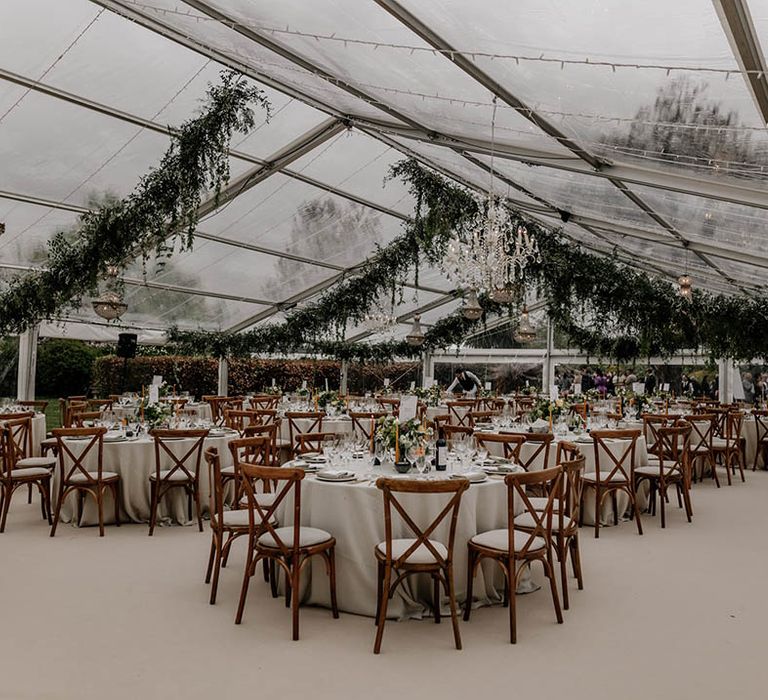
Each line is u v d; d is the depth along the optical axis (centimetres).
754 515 716
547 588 471
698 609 428
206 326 1392
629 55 385
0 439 677
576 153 596
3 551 543
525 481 384
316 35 516
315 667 338
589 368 1758
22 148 732
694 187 570
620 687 319
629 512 705
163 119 747
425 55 489
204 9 536
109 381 1423
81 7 574
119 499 636
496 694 310
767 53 342
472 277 793
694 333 1130
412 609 411
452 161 873
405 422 463
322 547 396
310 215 1041
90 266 813
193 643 366
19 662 338
